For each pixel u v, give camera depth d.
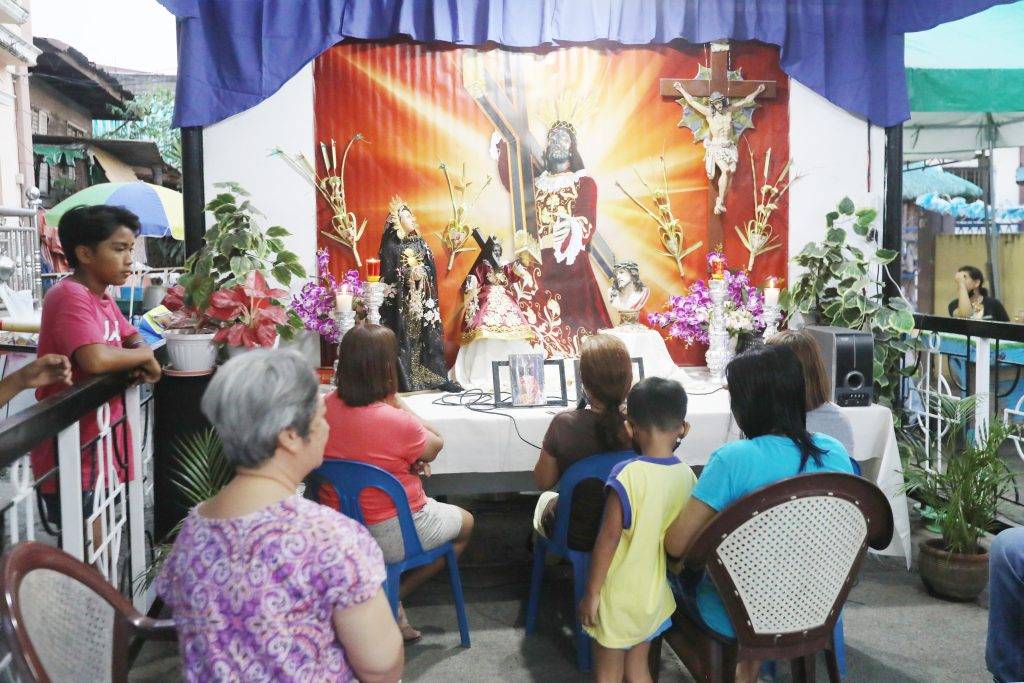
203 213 4.30
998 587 2.48
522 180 4.52
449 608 3.51
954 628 3.26
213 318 3.63
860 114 4.76
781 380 2.19
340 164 4.39
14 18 9.78
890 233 4.83
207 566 1.34
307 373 1.42
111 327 2.85
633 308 4.41
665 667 3.01
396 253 4.20
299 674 1.32
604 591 2.37
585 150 4.57
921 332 4.68
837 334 3.88
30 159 11.16
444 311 4.52
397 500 2.85
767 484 2.04
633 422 2.40
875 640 3.16
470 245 4.51
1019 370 5.39
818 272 4.64
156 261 15.70
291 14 4.22
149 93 23.30
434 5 4.27
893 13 4.62
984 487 3.52
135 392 2.97
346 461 2.81
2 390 2.30
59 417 2.02
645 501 2.31
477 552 4.16
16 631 1.24
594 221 4.61
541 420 3.65
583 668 2.95
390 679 1.42
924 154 7.96
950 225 11.41
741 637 2.11
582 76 4.52
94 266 2.75
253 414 1.35
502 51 4.45
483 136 4.48
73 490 2.24
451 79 4.43
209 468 3.26
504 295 4.28
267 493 1.39
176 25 4.19
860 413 3.83
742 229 4.78
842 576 2.15
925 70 5.30
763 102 4.71
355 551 1.36
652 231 4.67
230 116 4.27
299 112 4.33
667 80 4.54
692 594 2.34
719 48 4.57
